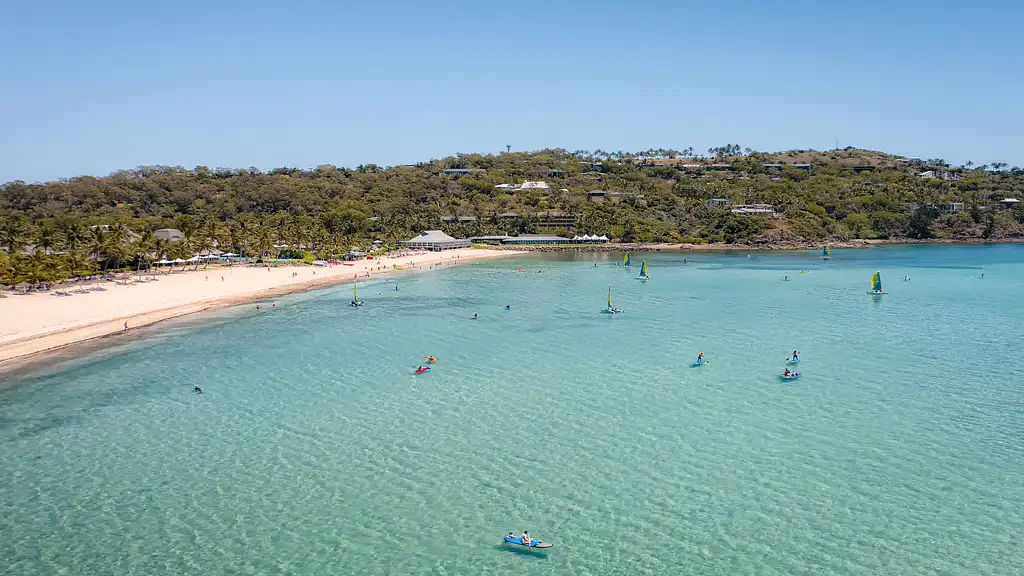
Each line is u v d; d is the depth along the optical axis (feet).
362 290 488.44
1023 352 269.23
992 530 138.41
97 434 196.44
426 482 163.32
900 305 390.83
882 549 132.77
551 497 155.12
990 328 316.60
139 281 482.28
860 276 549.95
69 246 512.63
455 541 138.51
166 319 365.40
